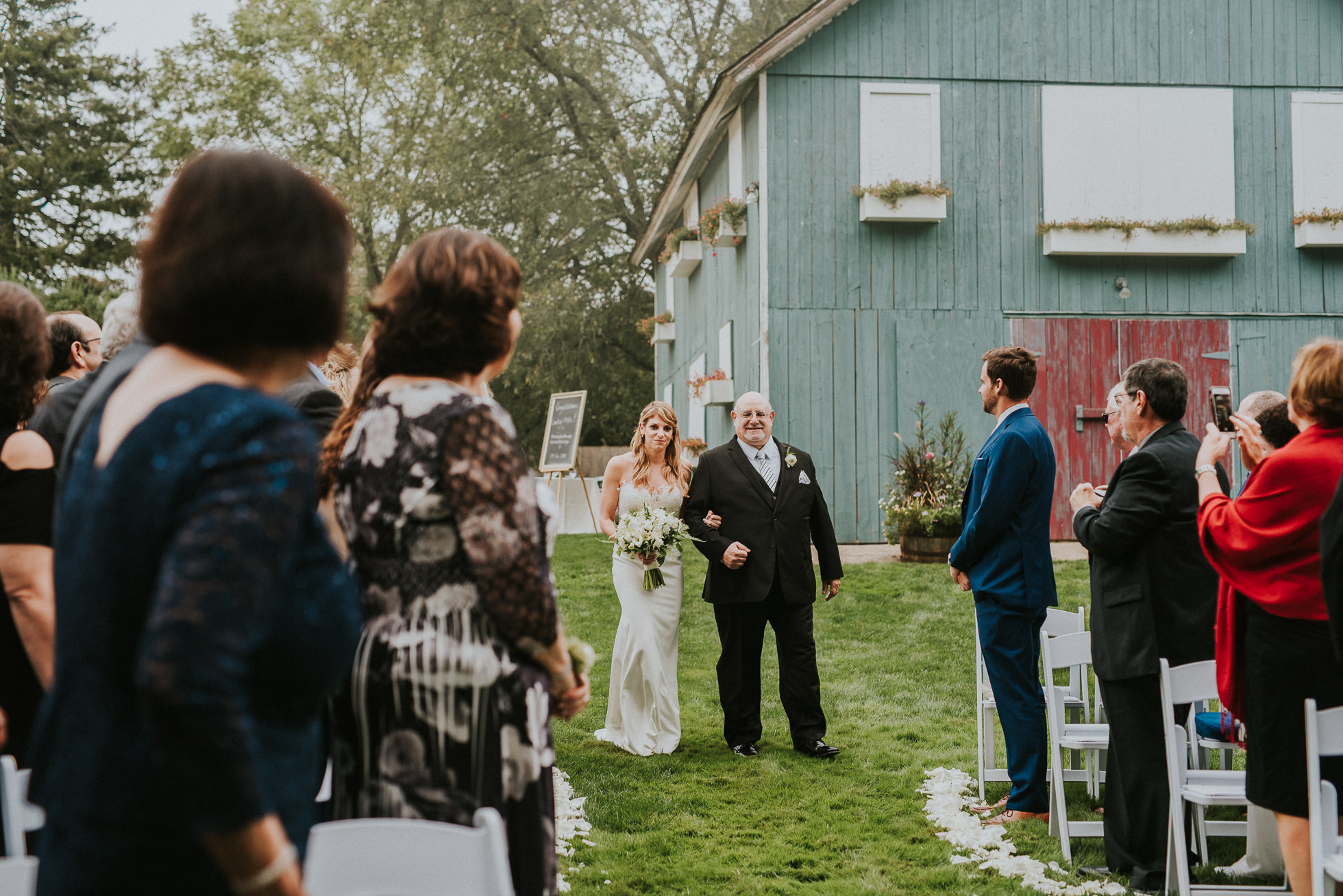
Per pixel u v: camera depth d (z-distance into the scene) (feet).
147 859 4.17
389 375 7.32
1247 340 44.21
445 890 5.57
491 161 84.94
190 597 3.89
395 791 6.64
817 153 43.29
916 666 25.66
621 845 14.90
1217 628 11.12
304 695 4.71
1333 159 44.39
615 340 93.09
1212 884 12.86
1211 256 44.14
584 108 87.25
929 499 38.63
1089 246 43.09
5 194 86.69
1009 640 15.76
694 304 60.29
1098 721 17.33
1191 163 43.93
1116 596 13.24
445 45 85.56
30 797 4.50
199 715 3.80
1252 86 44.39
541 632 6.66
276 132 95.76
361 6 87.20
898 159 43.45
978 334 43.45
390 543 6.74
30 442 8.20
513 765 6.75
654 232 68.59
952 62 43.73
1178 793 11.89
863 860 14.46
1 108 90.38
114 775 4.17
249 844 3.98
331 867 5.57
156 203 4.94
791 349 42.93
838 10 42.37
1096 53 43.96
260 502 4.12
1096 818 15.61
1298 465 10.14
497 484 6.59
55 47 92.53
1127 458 13.23
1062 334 43.75
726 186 51.34
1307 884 10.05
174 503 4.14
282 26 93.20
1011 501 15.52
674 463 20.44
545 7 83.35
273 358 4.81
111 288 72.69
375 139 94.68
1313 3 44.55
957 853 14.58
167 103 96.32
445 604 6.71
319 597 4.67
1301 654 10.09
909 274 43.39
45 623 8.07
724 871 13.93
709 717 22.27
